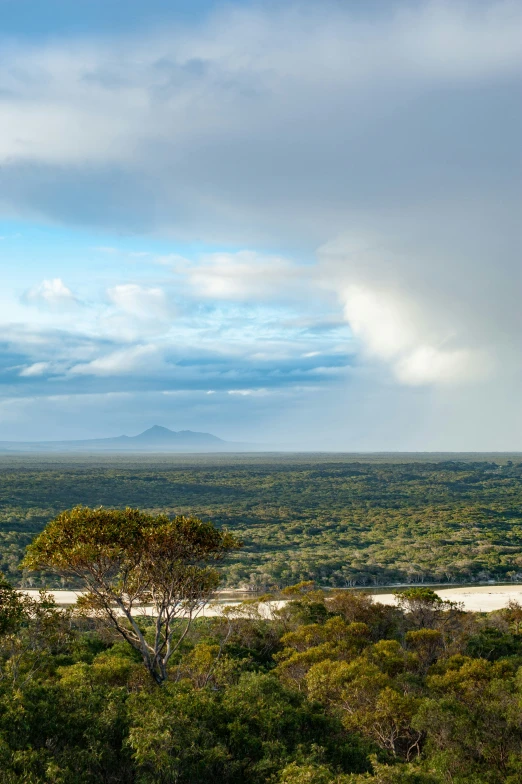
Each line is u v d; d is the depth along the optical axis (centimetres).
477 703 2778
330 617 5559
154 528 2789
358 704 2983
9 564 10575
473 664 3541
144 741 1847
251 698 2595
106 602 2861
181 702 2283
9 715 1977
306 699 2881
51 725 2017
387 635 5338
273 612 5888
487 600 8750
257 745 2150
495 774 2266
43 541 2708
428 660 4450
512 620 6228
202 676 3139
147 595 3036
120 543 2709
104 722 2069
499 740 2455
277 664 4497
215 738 2111
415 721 2614
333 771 2131
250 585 10069
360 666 3338
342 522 17938
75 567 2727
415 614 5725
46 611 2959
